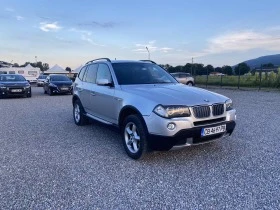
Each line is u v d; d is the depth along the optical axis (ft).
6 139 20.93
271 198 11.07
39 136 21.81
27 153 17.34
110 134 22.33
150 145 14.73
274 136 20.83
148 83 18.75
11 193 11.76
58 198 11.29
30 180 13.10
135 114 15.79
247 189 11.89
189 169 14.26
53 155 16.89
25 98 56.59
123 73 19.20
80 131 23.49
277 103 43.52
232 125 16.06
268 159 15.62
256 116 30.17
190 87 18.06
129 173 13.84
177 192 11.71
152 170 14.20
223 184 12.42
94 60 23.43
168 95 15.42
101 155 16.80
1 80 57.21
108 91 18.56
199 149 17.46
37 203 10.89
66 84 64.69
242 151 17.08
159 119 14.10
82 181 12.94
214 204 10.66
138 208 10.46
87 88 22.22
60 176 13.56
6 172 14.11
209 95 16.07
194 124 14.43
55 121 28.43
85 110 23.54
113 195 11.52
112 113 18.12
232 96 57.98
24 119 29.86
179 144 14.30
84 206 10.65
